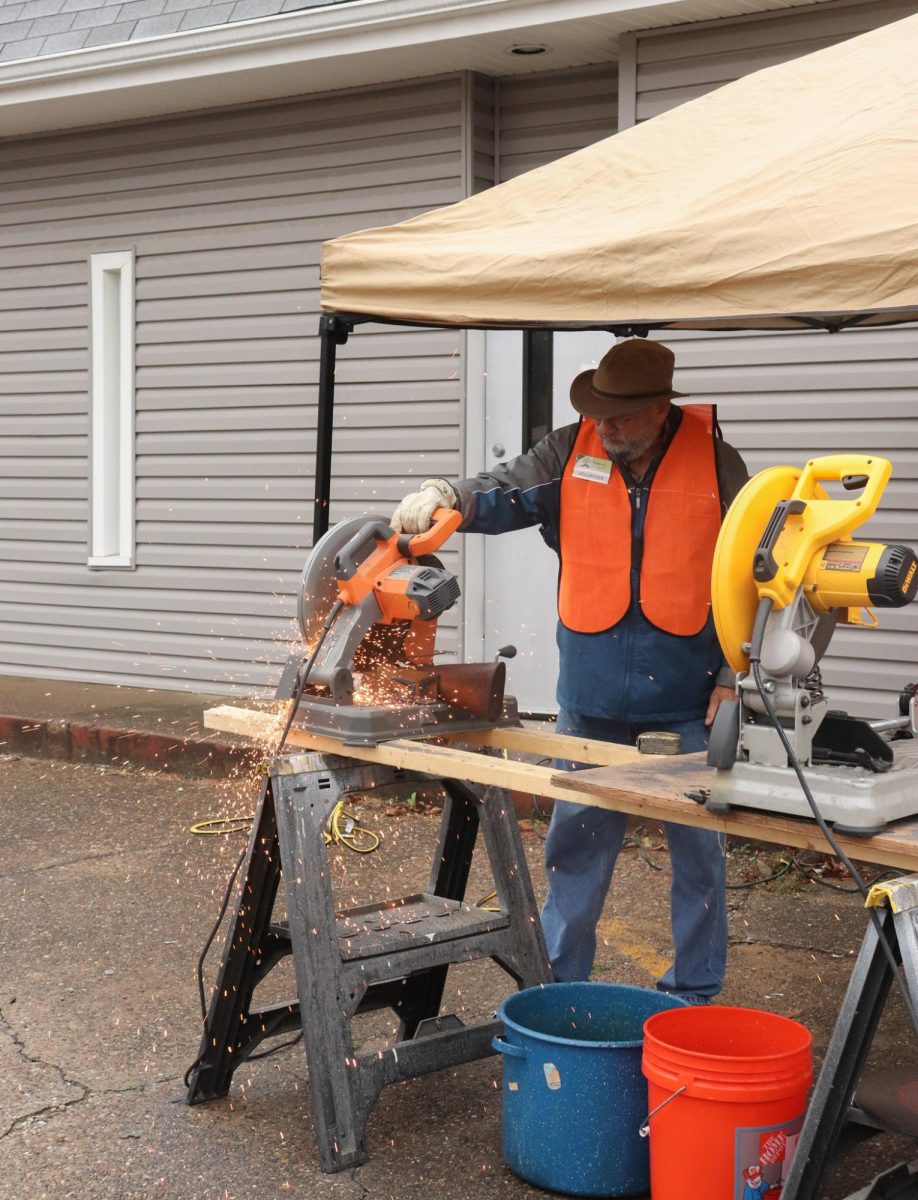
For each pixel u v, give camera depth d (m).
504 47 7.01
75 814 6.79
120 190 8.77
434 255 3.67
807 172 3.12
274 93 8.02
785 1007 4.47
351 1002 3.51
